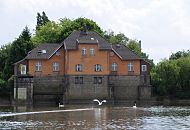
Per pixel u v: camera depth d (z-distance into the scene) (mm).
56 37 151750
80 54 112875
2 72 131375
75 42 114250
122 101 115875
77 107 92250
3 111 78000
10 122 55875
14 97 109812
